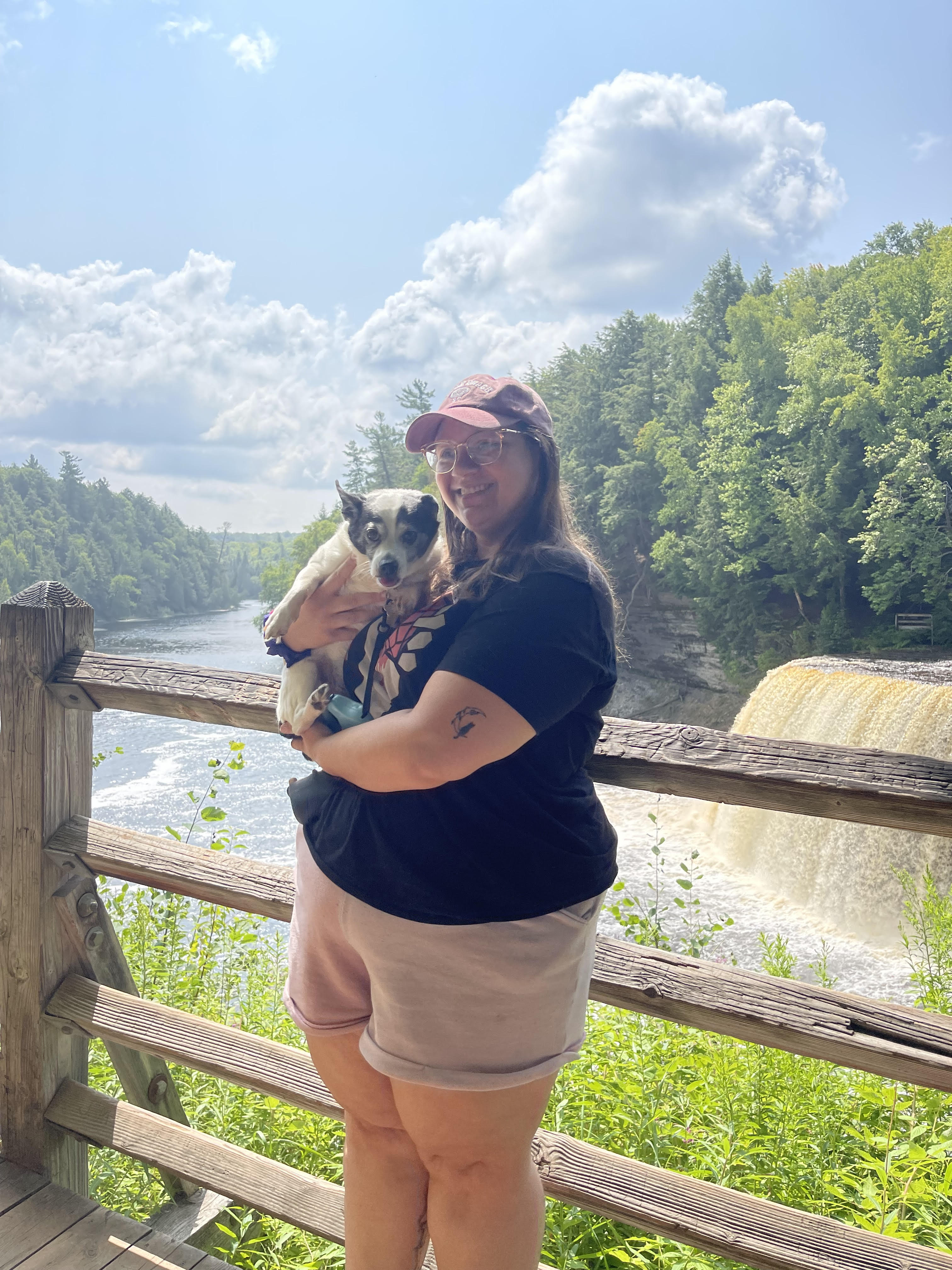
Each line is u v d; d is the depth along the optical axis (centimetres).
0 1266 224
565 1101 303
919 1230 254
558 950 148
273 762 2675
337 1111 215
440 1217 158
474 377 159
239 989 453
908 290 5606
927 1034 163
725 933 1454
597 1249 251
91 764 261
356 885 151
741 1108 316
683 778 176
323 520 9406
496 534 156
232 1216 278
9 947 252
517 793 144
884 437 5078
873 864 1597
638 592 6366
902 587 4984
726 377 6325
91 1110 250
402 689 150
